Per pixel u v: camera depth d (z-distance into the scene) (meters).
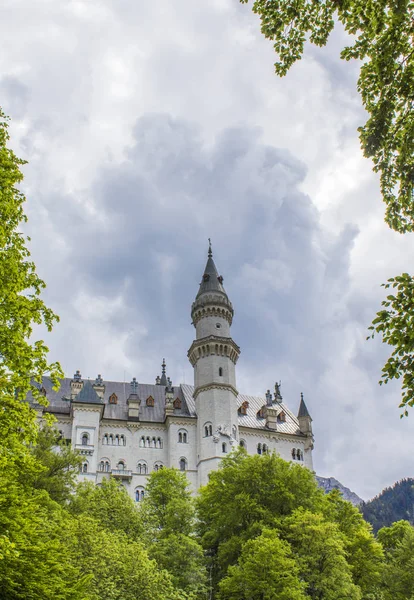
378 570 65.75
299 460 111.56
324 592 55.25
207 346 106.88
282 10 22.42
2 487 24.83
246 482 66.44
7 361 23.25
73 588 27.17
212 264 118.06
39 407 99.19
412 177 20.80
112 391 109.75
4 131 27.61
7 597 23.00
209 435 100.56
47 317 25.00
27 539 26.42
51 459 61.66
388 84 21.20
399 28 20.70
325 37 22.66
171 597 45.44
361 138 21.58
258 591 50.97
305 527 56.66
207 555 65.75
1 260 24.11
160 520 69.56
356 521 70.69
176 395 111.44
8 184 26.08
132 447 101.44
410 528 80.25
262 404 119.19
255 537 59.34
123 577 41.75
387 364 18.72
